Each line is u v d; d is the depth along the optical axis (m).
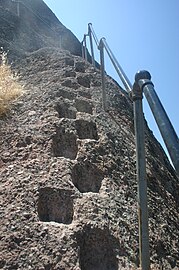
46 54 7.81
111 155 4.36
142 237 2.25
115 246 2.98
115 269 2.83
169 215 4.17
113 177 3.97
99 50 5.71
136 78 2.12
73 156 4.11
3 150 3.89
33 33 11.69
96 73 7.80
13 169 3.55
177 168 1.58
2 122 4.37
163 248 3.34
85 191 3.67
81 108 5.51
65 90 5.70
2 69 5.19
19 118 4.52
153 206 4.01
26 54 8.14
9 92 4.86
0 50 7.68
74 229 2.95
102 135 4.71
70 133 4.35
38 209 3.13
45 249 2.70
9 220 2.89
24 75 6.83
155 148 6.85
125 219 3.36
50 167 3.62
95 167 3.95
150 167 5.14
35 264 2.57
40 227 2.88
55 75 6.60
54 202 3.25
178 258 3.36
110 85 7.66
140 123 2.31
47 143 4.03
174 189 5.37
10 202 3.10
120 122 5.89
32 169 3.55
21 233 2.78
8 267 2.51
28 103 4.93
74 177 3.69
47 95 5.25
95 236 3.00
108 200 3.49
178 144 1.64
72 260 2.67
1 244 2.67
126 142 5.16
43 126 4.33
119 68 3.41
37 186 3.30
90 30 8.05
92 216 3.15
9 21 11.09
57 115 4.69
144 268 2.23
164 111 1.80
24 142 4.02
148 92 1.92
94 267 2.85
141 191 2.27
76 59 8.08
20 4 13.22
